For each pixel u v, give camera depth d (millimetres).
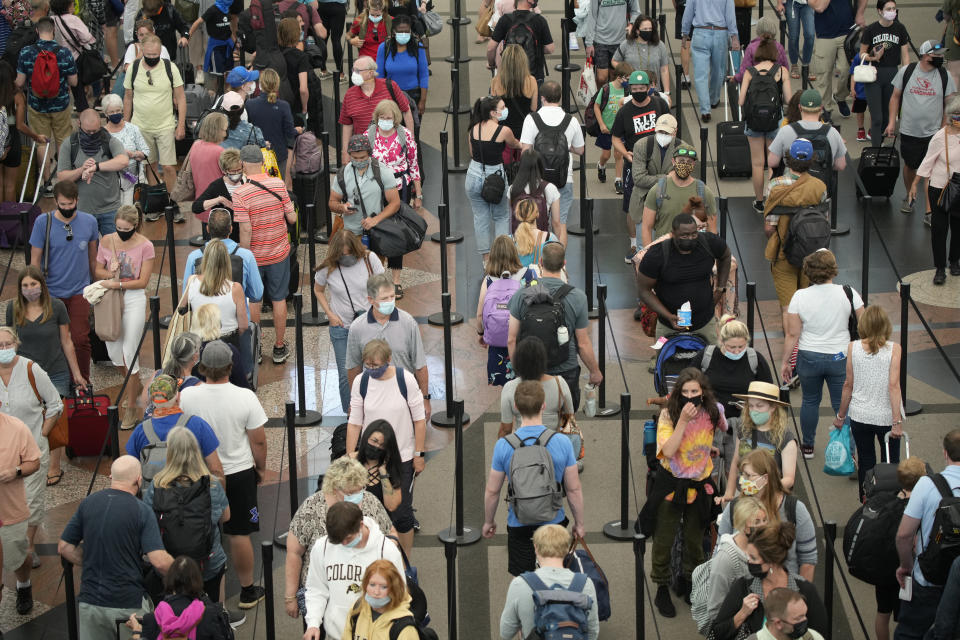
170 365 20719
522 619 15883
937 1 47938
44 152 34938
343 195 27781
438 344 28016
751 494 17031
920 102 31984
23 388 21641
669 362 21453
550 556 16141
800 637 14883
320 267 23750
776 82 32656
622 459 21688
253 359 24625
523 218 25656
